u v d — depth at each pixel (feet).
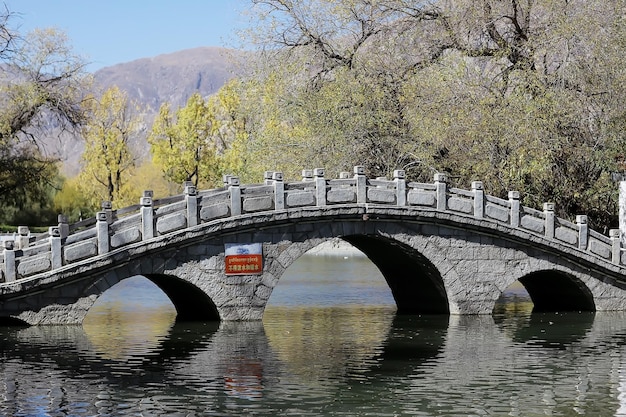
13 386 62.49
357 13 127.75
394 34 126.93
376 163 123.85
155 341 80.18
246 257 88.12
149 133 232.32
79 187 237.25
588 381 65.77
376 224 93.09
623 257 102.17
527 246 98.73
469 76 120.57
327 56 129.08
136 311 102.37
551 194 119.75
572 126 115.24
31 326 80.64
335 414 56.70
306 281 143.43
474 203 96.07
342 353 75.46
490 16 122.52
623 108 114.73
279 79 127.85
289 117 127.13
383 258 105.40
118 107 227.20
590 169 117.60
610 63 114.73
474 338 83.87
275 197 88.48
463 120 116.06
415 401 59.82
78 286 81.15
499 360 73.36
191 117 219.82
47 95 152.87
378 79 124.47
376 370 68.85
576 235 100.17
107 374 66.44
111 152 226.58
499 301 117.08
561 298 107.34
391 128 123.24
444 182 94.84
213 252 86.84
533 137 111.04
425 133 118.73
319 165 122.52
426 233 95.14
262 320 90.27
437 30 125.70
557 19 117.70
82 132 166.71
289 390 62.34
